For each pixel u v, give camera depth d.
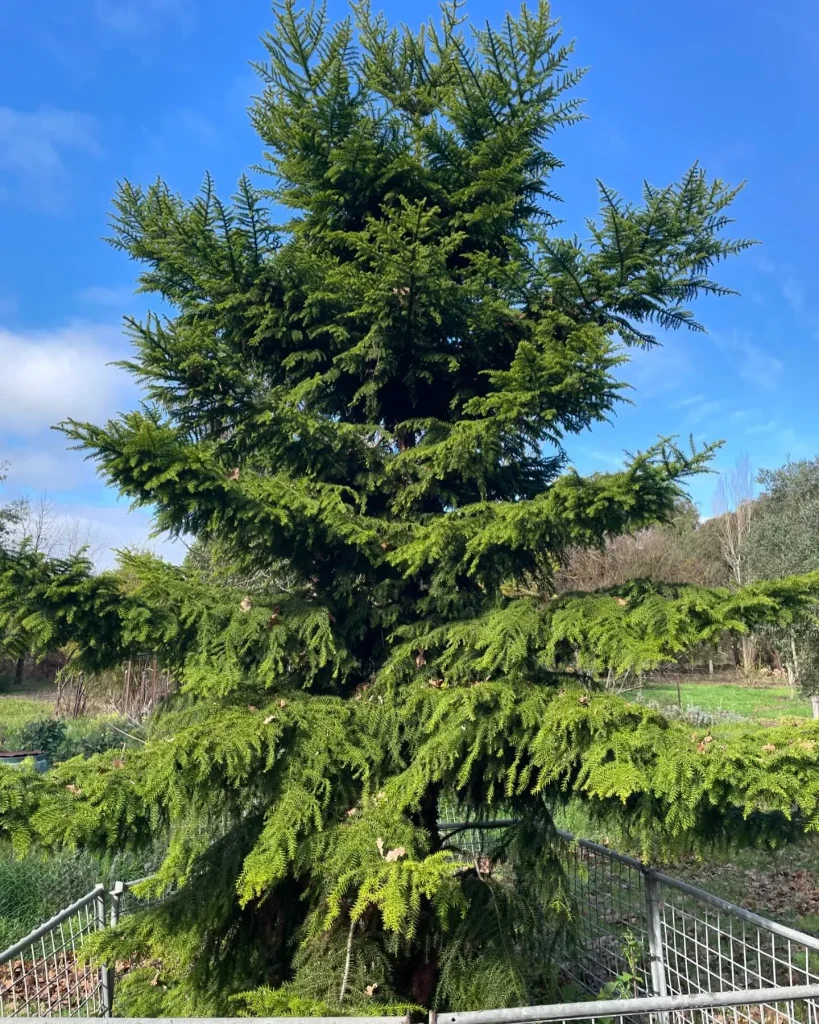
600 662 2.59
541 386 2.67
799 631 11.78
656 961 3.44
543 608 2.89
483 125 3.60
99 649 2.66
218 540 3.37
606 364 2.59
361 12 3.85
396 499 3.53
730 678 22.92
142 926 3.07
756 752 2.28
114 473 2.44
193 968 3.22
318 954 3.02
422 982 3.21
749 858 6.91
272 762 2.62
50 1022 2.04
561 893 3.12
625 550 15.98
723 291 3.21
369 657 3.63
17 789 2.26
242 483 2.86
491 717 2.65
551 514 2.62
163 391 2.82
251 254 3.13
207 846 3.41
